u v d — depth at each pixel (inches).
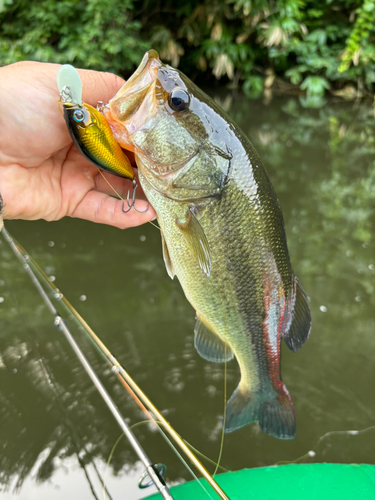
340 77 73.3
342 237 30.8
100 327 22.5
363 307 24.6
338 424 18.7
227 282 10.7
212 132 9.8
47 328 22.1
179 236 10.4
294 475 13.3
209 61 73.9
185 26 68.2
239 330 11.4
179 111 9.5
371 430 18.5
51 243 28.7
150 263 27.3
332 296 25.3
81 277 25.8
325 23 74.7
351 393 20.0
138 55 54.3
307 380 20.6
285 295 11.5
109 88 10.8
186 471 16.4
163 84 9.4
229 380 20.2
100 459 16.6
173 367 20.7
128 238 29.7
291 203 35.2
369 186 38.2
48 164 11.6
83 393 19.0
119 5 52.0
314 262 28.1
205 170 9.9
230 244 10.4
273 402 12.6
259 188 10.3
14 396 18.7
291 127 54.7
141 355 21.1
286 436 12.3
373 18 68.2
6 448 16.7
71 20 51.2
